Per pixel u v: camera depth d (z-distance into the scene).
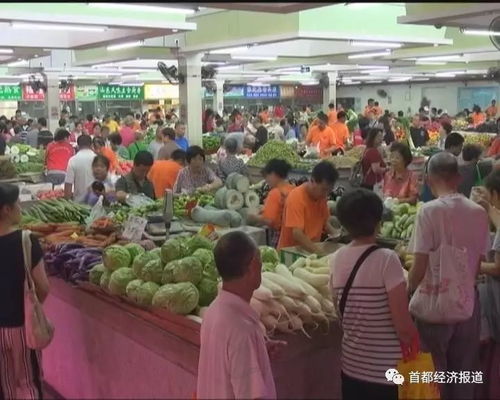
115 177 8.24
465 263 3.13
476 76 25.11
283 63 18.80
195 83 13.91
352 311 2.66
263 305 3.00
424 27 11.65
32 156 11.16
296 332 3.11
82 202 6.17
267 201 5.14
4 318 3.38
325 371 3.24
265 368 2.38
